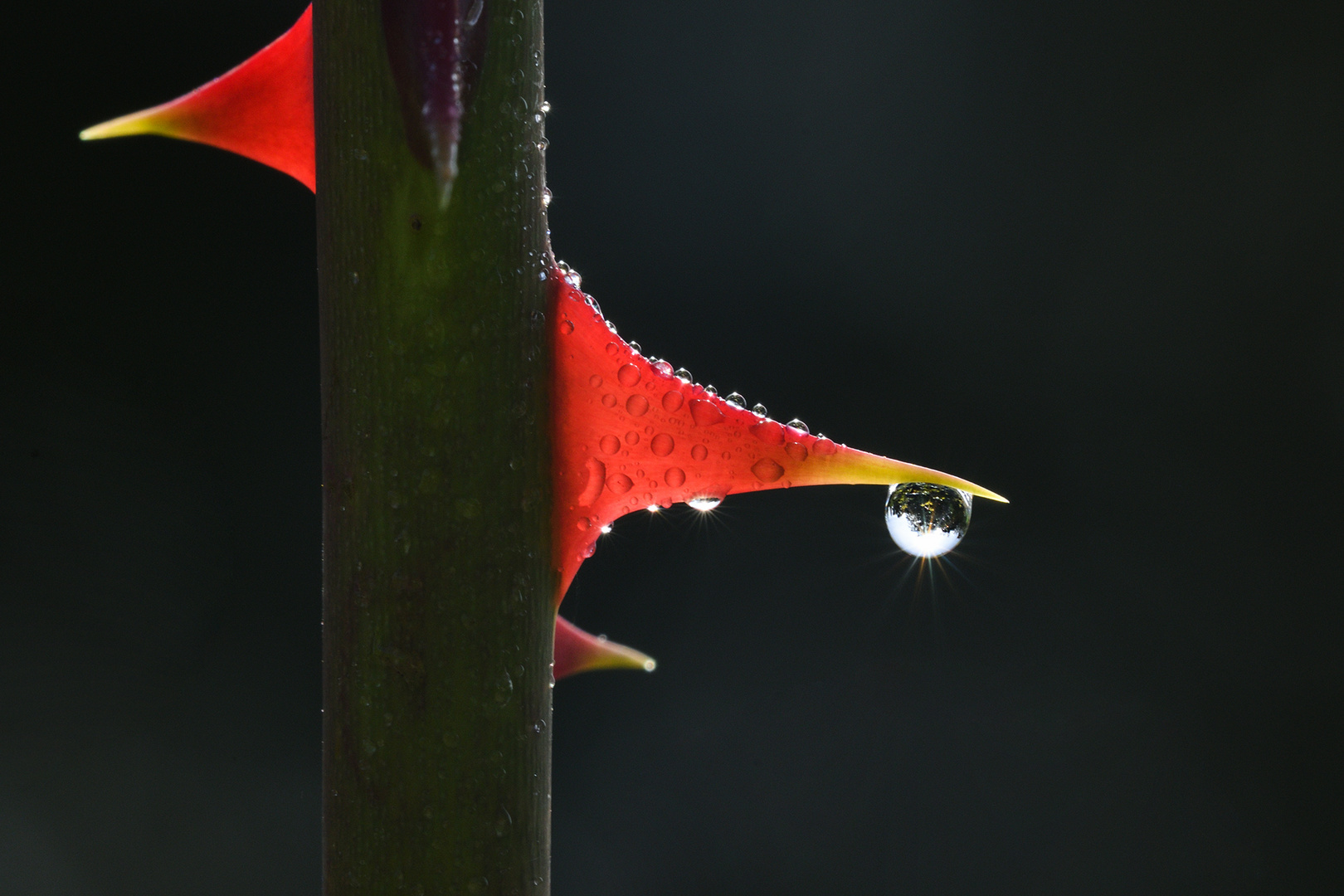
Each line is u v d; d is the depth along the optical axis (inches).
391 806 10.0
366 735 10.0
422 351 10.0
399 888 10.0
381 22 10.0
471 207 10.0
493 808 10.0
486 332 10.0
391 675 10.0
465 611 10.0
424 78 10.0
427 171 10.0
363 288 10.0
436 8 10.0
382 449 10.0
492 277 10.0
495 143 10.0
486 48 10.0
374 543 10.0
